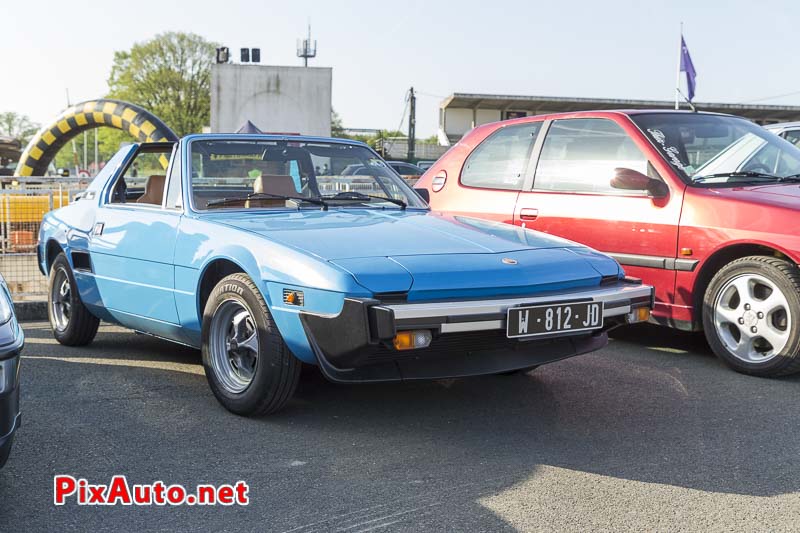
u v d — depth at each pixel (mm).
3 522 2750
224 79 36969
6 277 7895
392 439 3627
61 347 5590
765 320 4695
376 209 4699
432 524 2752
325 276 3424
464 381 4656
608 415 4020
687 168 5293
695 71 25625
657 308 5254
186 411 4016
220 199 4453
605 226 5465
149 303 4551
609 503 2941
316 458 3377
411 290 3430
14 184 8000
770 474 3240
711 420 3943
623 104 53875
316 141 5023
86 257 5184
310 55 50031
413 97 47500
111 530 2707
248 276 3852
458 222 4383
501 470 3260
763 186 5184
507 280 3598
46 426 3764
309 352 3547
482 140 6590
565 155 5898
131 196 5562
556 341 3869
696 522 2789
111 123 19609
